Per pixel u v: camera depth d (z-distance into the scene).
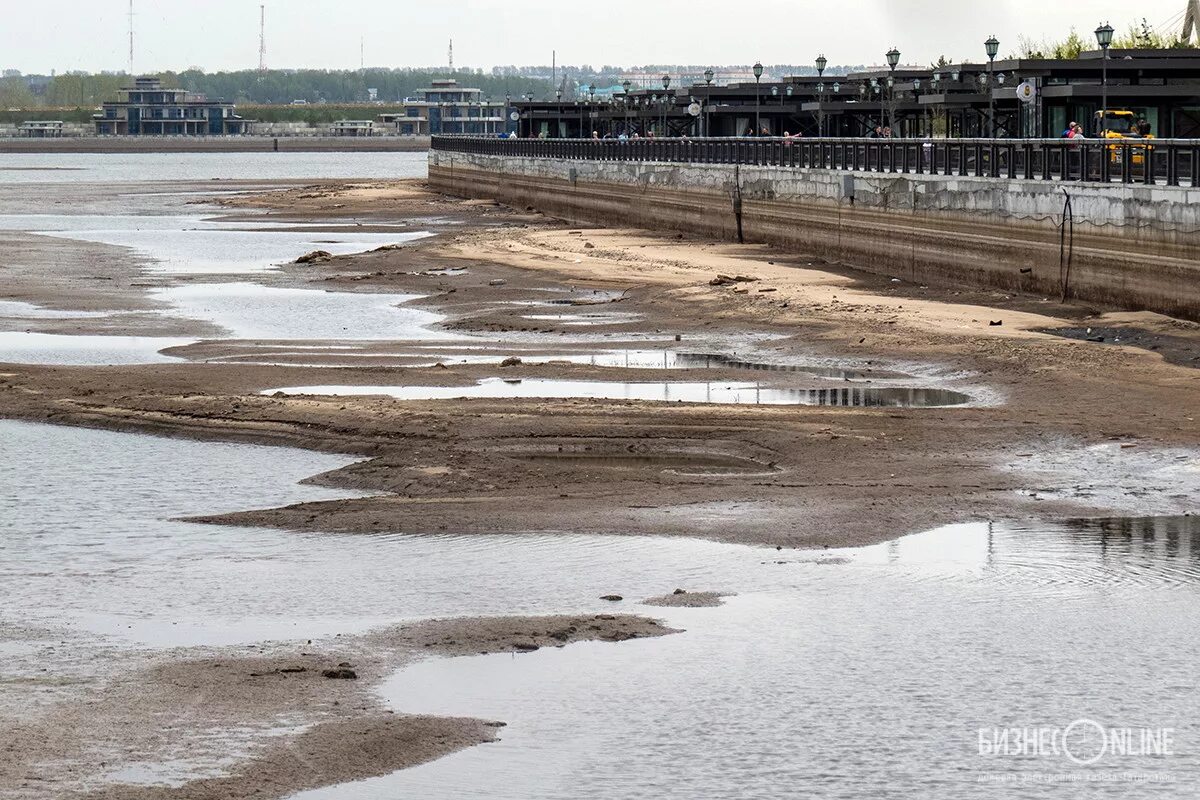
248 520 29.62
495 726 18.70
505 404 40.16
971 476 32.03
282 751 17.81
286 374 46.69
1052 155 63.50
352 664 20.91
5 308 65.88
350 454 35.97
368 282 77.38
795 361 49.19
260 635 22.45
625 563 26.08
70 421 40.09
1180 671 20.59
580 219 138.00
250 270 85.19
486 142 176.38
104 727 18.52
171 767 17.34
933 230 73.50
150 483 33.28
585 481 32.25
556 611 23.48
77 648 21.81
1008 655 21.27
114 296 71.06
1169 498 30.02
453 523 28.86
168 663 20.98
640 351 52.16
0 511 30.77
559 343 54.41
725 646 21.70
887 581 24.83
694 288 68.75
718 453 34.94
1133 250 56.62
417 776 17.23
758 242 98.06
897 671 20.67
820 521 28.48
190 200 176.50
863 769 17.52
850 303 60.97
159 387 44.03
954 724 18.83
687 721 18.91
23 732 18.34
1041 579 24.81
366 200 173.50
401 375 46.41
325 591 24.78
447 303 67.88
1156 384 42.00
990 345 48.72
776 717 19.06
